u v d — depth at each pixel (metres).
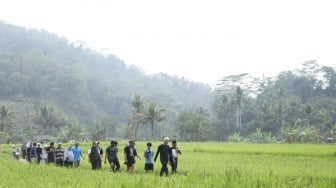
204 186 13.00
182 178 15.79
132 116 114.06
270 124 133.75
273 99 158.62
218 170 23.38
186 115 137.25
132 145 24.80
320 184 14.15
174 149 24.47
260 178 14.34
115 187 13.10
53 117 141.00
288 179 15.85
